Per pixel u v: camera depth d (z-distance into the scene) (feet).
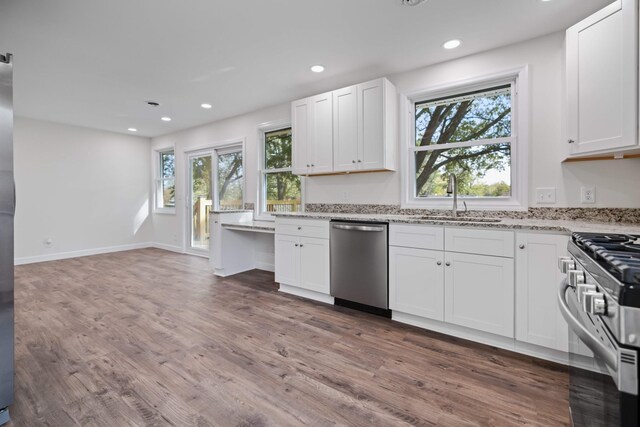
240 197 15.94
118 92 11.96
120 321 8.43
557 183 7.73
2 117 4.77
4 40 8.04
